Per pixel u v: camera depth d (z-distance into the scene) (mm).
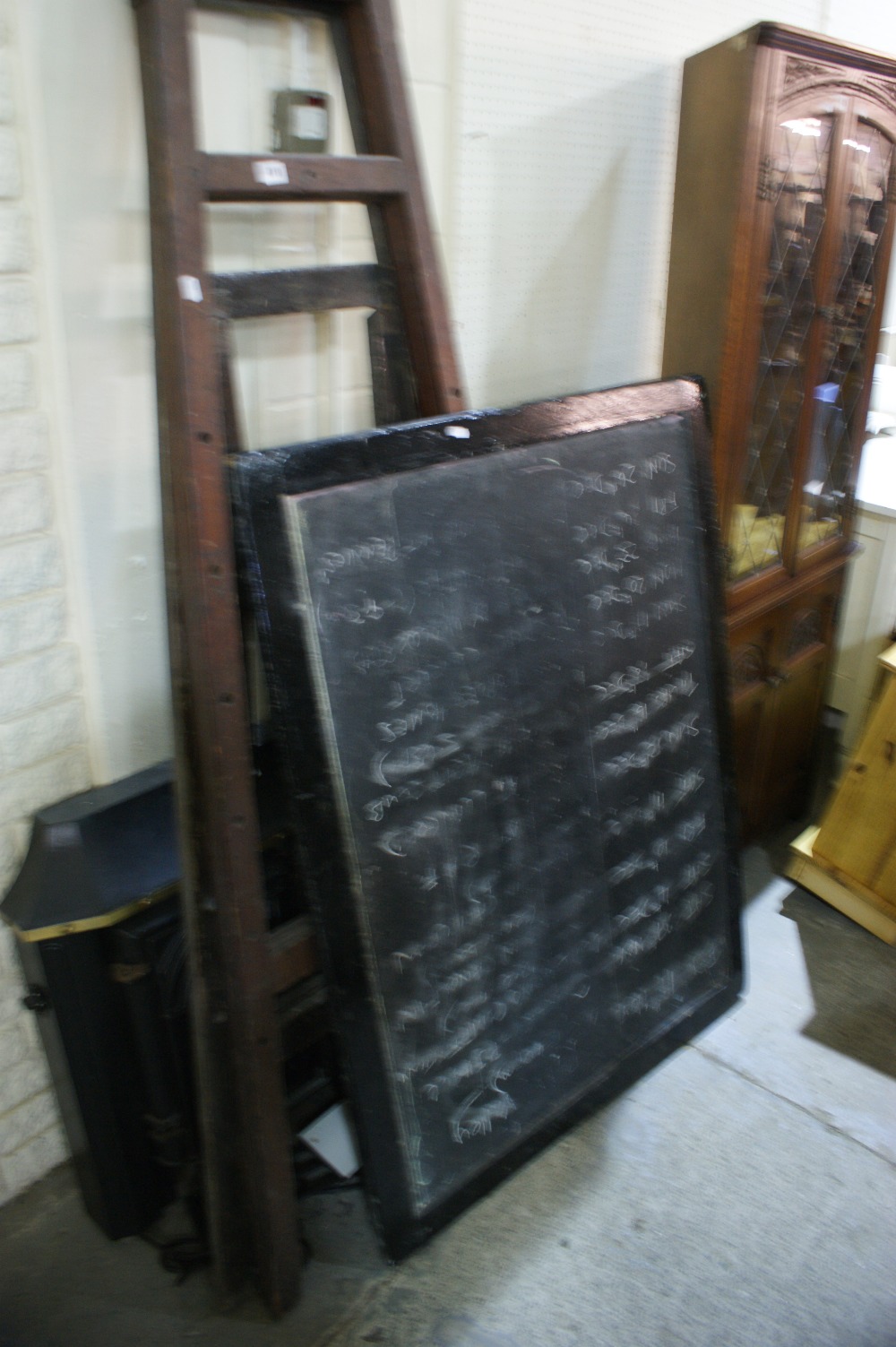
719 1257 1542
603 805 1610
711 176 1755
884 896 2186
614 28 1824
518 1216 1605
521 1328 1438
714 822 1843
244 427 1511
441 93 1604
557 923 1565
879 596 2605
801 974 2113
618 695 1609
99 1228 1577
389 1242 1410
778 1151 1720
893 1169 1689
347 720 1259
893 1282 1509
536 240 1859
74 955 1315
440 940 1402
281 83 1384
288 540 1187
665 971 1786
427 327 1424
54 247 1205
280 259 1473
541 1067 1581
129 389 1330
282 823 1434
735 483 1938
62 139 1175
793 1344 1419
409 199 1368
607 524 1555
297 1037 1425
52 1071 1443
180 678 1206
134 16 1157
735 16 2080
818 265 1927
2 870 1405
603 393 1549
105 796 1395
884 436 3039
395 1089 1382
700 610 1742
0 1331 1425
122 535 1388
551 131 1799
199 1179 1492
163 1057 1417
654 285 2164
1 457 1238
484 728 1411
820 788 2779
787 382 1989
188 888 1242
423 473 1309
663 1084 1850
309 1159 1602
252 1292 1495
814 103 1764
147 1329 1433
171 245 1120
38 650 1354
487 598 1393
